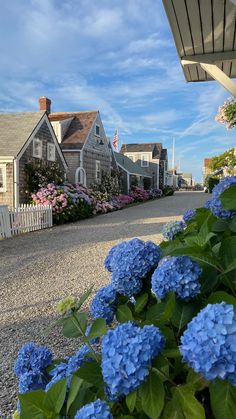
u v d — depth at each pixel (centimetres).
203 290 126
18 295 509
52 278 593
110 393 107
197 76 559
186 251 125
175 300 122
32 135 1633
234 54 468
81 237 1042
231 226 151
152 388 95
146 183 4041
